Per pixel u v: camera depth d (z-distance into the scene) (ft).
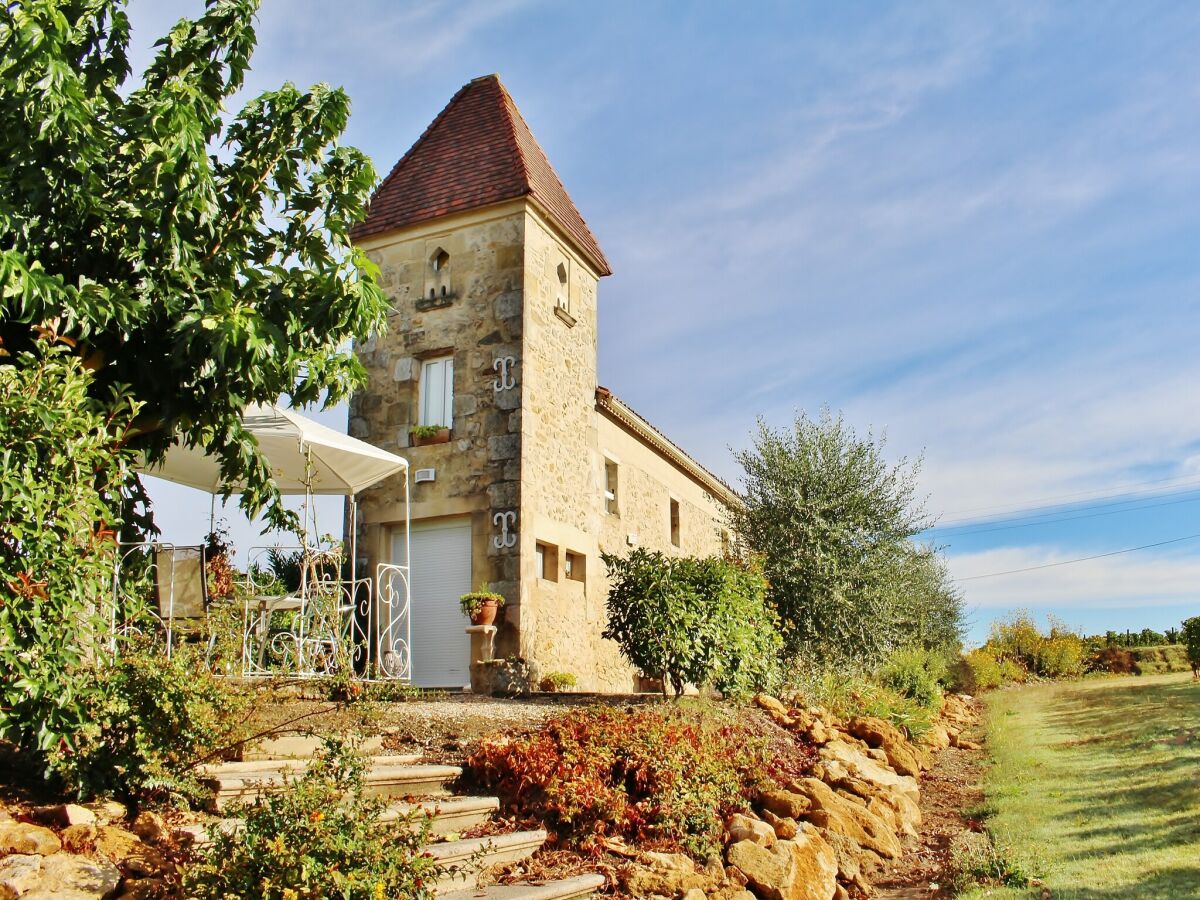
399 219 48.55
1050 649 117.91
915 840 29.09
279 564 43.24
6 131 19.31
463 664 43.01
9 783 16.39
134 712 16.49
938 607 87.56
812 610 46.68
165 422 23.04
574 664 45.88
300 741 21.12
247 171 23.67
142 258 21.21
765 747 30.91
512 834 19.65
